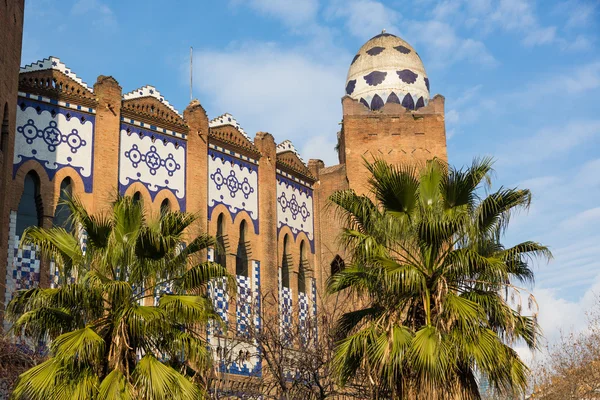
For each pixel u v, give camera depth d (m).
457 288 18.84
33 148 24.58
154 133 27.70
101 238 17.94
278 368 24.47
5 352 20.53
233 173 30.44
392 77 35.84
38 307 16.80
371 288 19.36
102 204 25.45
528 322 18.69
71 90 25.75
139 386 16.25
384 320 18.70
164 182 27.67
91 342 16.03
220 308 28.22
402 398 18.02
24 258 23.59
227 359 26.58
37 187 24.59
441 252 19.33
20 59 24.00
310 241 34.00
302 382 25.28
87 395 15.87
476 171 19.00
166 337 17.44
